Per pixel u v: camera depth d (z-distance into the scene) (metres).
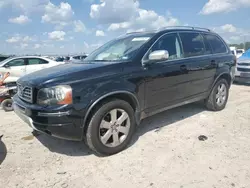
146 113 3.61
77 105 2.77
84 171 2.81
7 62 9.62
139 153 3.21
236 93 7.28
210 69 4.59
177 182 2.53
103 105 2.99
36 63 10.32
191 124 4.28
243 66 8.61
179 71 3.93
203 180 2.55
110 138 3.18
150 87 3.54
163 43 3.88
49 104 2.77
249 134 3.77
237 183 2.48
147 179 2.61
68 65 3.67
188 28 4.51
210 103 4.93
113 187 2.49
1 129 4.33
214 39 5.02
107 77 3.04
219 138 3.64
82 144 3.57
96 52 4.36
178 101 4.10
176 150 3.26
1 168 2.90
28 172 2.81
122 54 3.69
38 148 3.46
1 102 5.97
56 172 2.80
